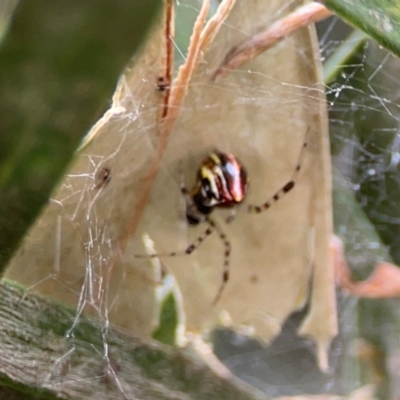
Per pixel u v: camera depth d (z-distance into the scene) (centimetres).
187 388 7
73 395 6
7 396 6
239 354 8
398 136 8
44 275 7
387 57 8
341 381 8
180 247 7
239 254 7
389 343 8
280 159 7
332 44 8
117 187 7
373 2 6
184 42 7
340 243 8
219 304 7
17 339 6
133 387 7
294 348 8
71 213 7
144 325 7
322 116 7
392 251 8
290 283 7
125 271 7
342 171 8
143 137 7
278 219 7
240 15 7
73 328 6
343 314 8
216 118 7
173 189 7
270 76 7
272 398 7
